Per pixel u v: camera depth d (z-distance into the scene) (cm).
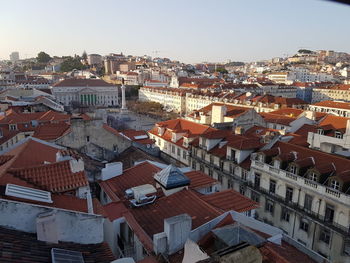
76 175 2327
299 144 5153
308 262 2050
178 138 6512
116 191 2791
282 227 4109
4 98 9275
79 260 1550
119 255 2239
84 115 5484
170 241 1812
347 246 3319
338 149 4475
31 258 1434
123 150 4297
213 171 5425
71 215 1741
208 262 1377
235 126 6700
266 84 19638
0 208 1553
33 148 2981
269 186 4288
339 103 10488
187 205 2320
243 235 1756
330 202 3447
